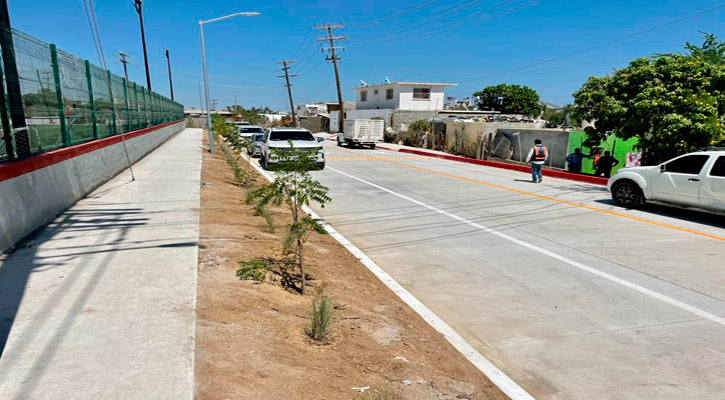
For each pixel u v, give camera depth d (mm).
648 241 8422
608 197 13312
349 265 6793
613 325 4941
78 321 3695
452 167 21906
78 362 3082
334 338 4121
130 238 6242
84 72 10422
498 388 3701
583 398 3631
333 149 34000
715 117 12734
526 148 21891
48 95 7973
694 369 4047
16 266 4984
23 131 6695
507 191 14320
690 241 8438
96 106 11414
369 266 6895
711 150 10141
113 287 4457
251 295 4727
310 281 5672
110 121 13000
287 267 5996
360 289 5758
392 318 4898
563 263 7105
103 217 7414
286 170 5340
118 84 14516
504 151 23438
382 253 7660
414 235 8828
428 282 6312
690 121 12883
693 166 10297
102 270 4930
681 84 13609
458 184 15828
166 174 12961
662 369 4047
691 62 13555
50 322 3662
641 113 13758
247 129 31141
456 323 5023
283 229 8273
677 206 10609
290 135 19469
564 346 4488
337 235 8727
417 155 30125
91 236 6270
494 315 5227
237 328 3854
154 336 3496
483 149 25016
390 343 4238
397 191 14102
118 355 3191
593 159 18078
